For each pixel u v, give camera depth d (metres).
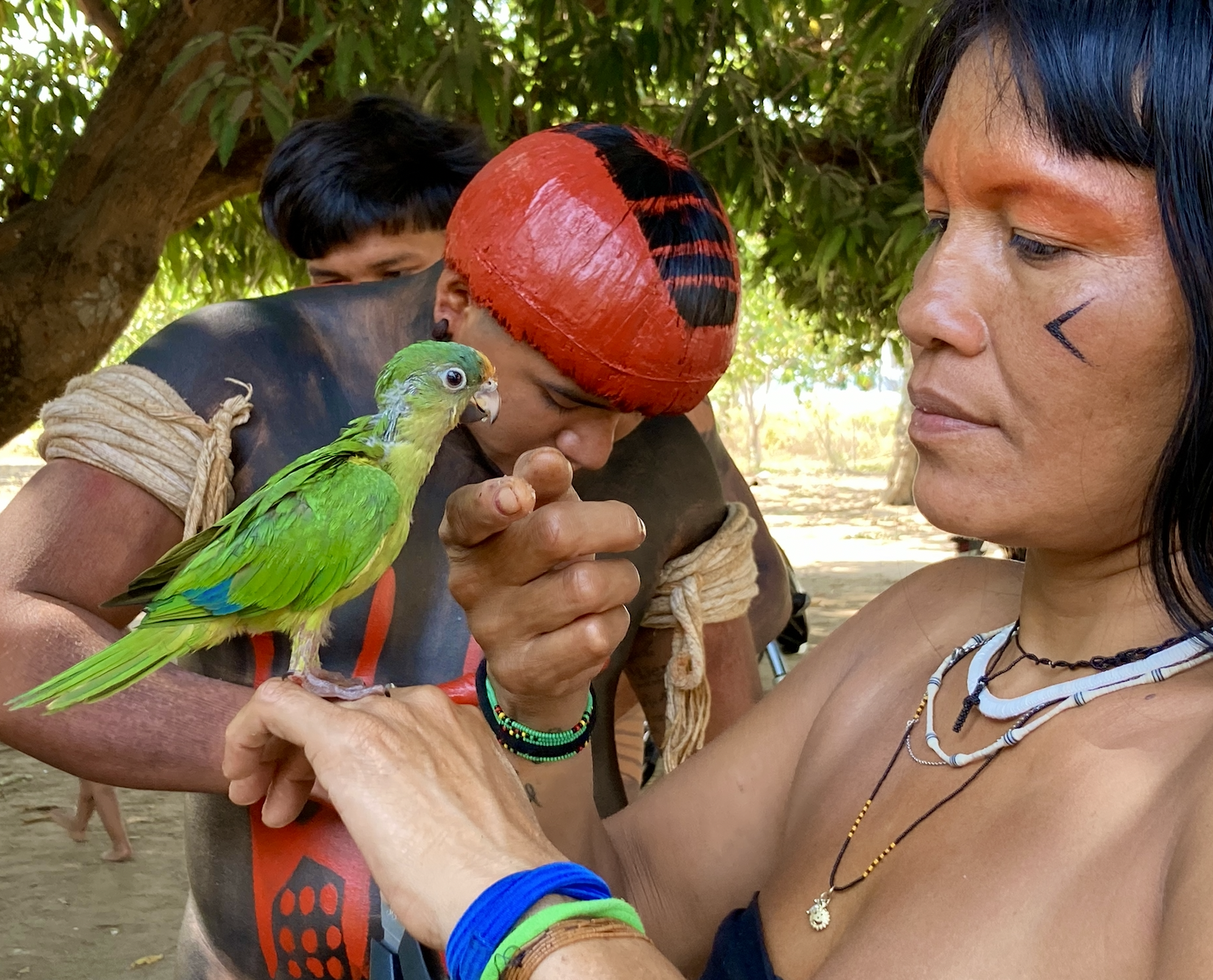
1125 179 0.90
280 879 1.68
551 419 1.68
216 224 6.92
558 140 1.63
